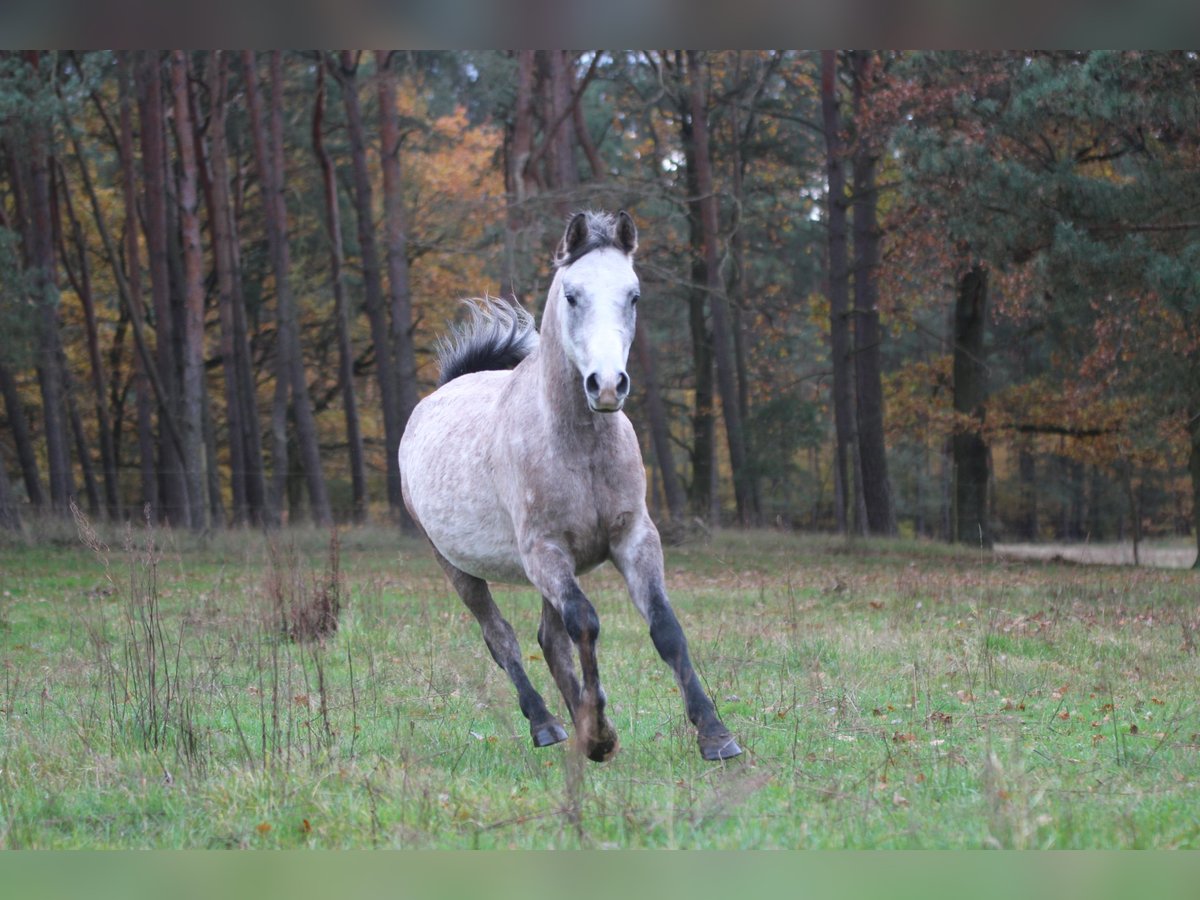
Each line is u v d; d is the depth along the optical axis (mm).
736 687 7230
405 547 20703
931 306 25750
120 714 6203
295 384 25000
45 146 20375
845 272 23016
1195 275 14078
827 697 6746
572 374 5145
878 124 20094
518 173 21453
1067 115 15836
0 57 21047
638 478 5375
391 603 11914
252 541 19953
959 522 23531
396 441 24406
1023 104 15836
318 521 24953
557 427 5219
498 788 4867
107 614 11289
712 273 24547
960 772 5031
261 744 5473
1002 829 3959
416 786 4695
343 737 5879
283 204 24812
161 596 12742
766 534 22281
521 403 5488
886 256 22641
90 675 7516
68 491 23766
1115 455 22594
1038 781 4848
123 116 25016
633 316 5027
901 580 13695
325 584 9938
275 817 4426
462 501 6082
